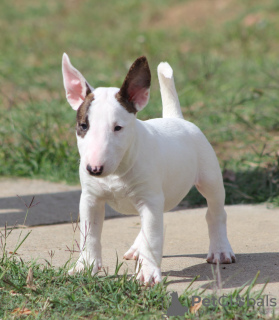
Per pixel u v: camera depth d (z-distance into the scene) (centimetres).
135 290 490
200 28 2344
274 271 557
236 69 1667
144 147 514
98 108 485
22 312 457
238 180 912
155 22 2550
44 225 746
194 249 642
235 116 1270
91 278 509
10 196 896
